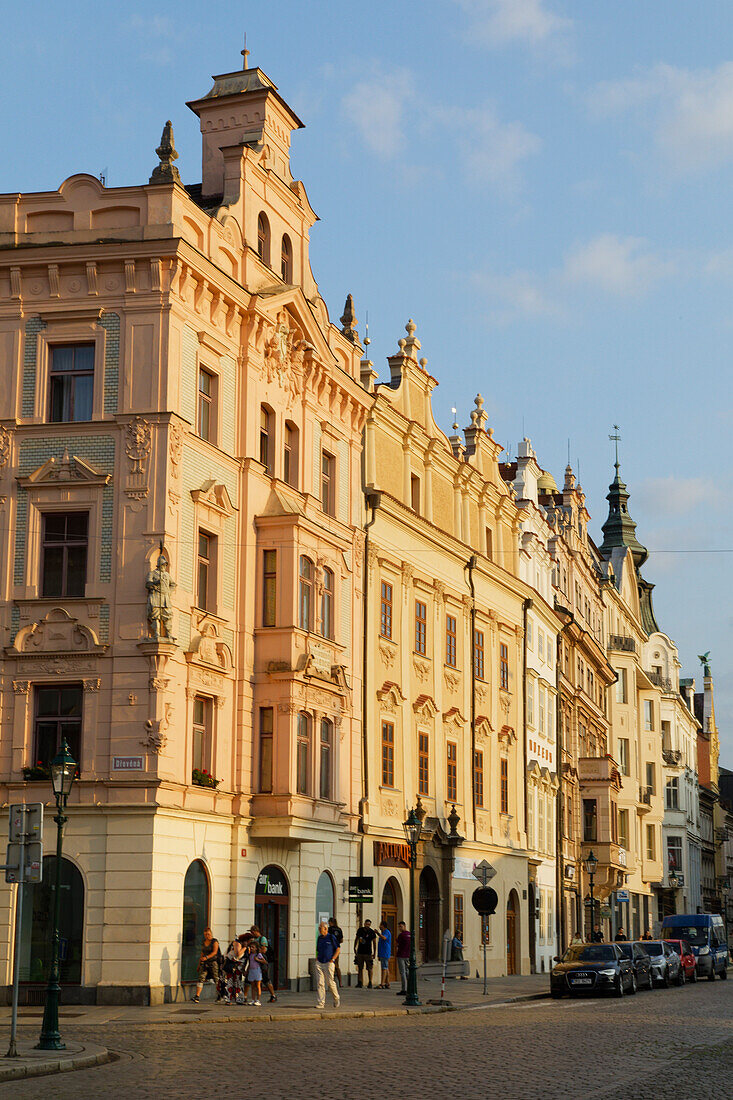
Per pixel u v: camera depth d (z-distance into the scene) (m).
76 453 35.28
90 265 35.69
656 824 109.69
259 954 33.41
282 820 37.38
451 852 51.53
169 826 33.66
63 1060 20.06
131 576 34.34
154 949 32.59
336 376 44.69
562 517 80.31
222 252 38.59
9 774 34.06
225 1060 20.92
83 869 33.03
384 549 48.16
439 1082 18.08
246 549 38.69
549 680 71.19
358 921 44.06
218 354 37.97
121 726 33.62
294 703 38.44
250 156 40.84
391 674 48.19
